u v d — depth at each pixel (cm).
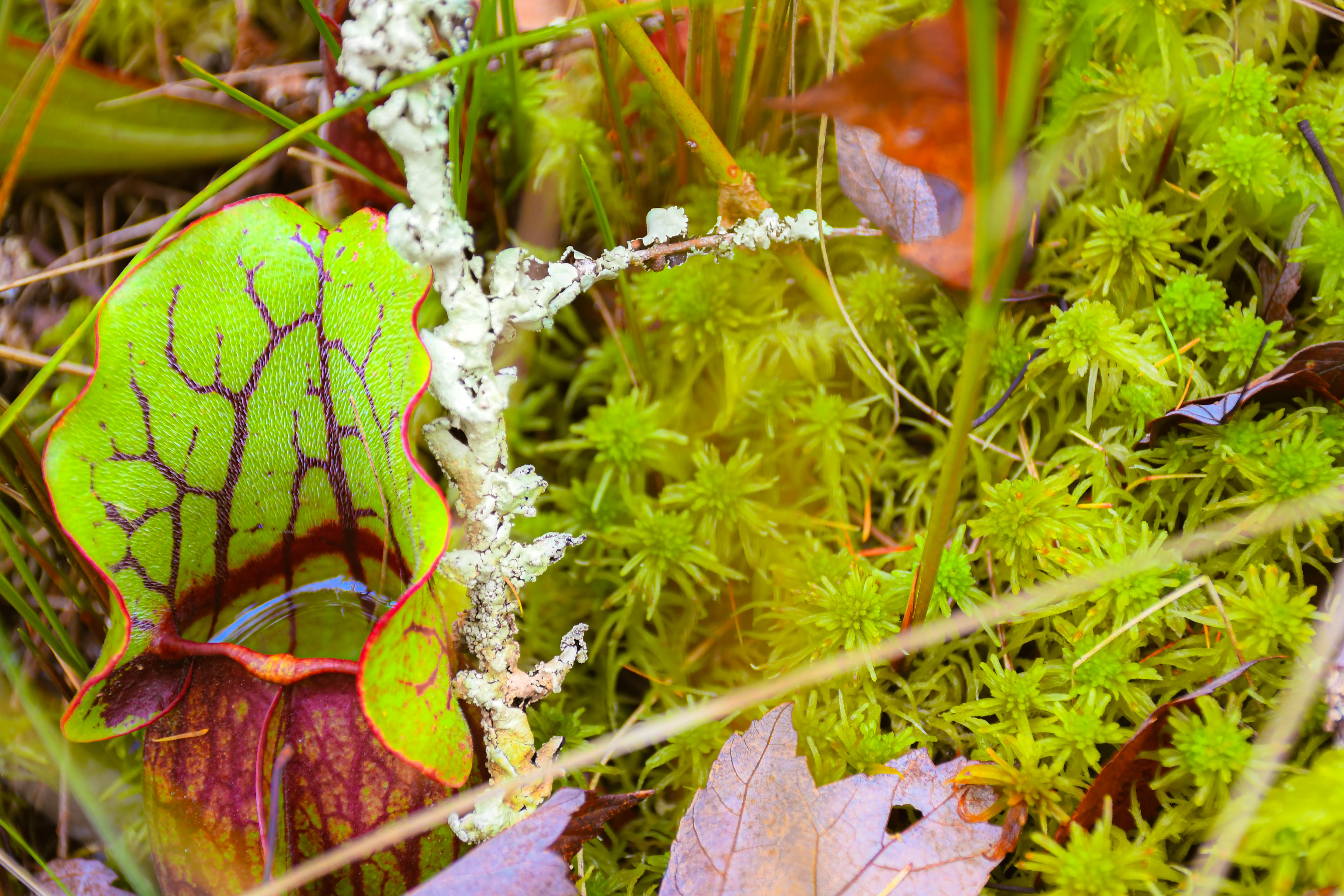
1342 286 41
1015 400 42
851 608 40
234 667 37
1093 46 42
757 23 42
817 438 42
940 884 38
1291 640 39
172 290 37
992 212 35
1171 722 38
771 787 39
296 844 37
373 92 37
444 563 38
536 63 43
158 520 38
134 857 41
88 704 37
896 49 36
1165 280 42
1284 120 41
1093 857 38
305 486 38
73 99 42
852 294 42
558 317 43
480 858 37
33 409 43
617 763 42
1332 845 38
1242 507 40
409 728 37
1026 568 40
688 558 42
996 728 40
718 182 40
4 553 42
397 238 37
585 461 43
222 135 44
